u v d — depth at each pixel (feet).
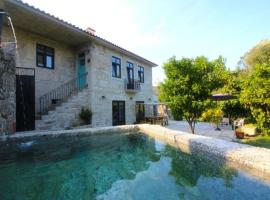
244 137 31.09
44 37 41.01
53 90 41.88
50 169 15.96
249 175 11.14
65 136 24.04
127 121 56.34
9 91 23.88
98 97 45.62
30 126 30.58
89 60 44.57
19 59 36.04
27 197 11.03
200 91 29.45
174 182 12.30
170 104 31.01
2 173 15.01
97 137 27.02
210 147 14.58
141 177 13.62
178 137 19.74
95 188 12.15
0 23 23.98
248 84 25.11
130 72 59.16
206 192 10.28
